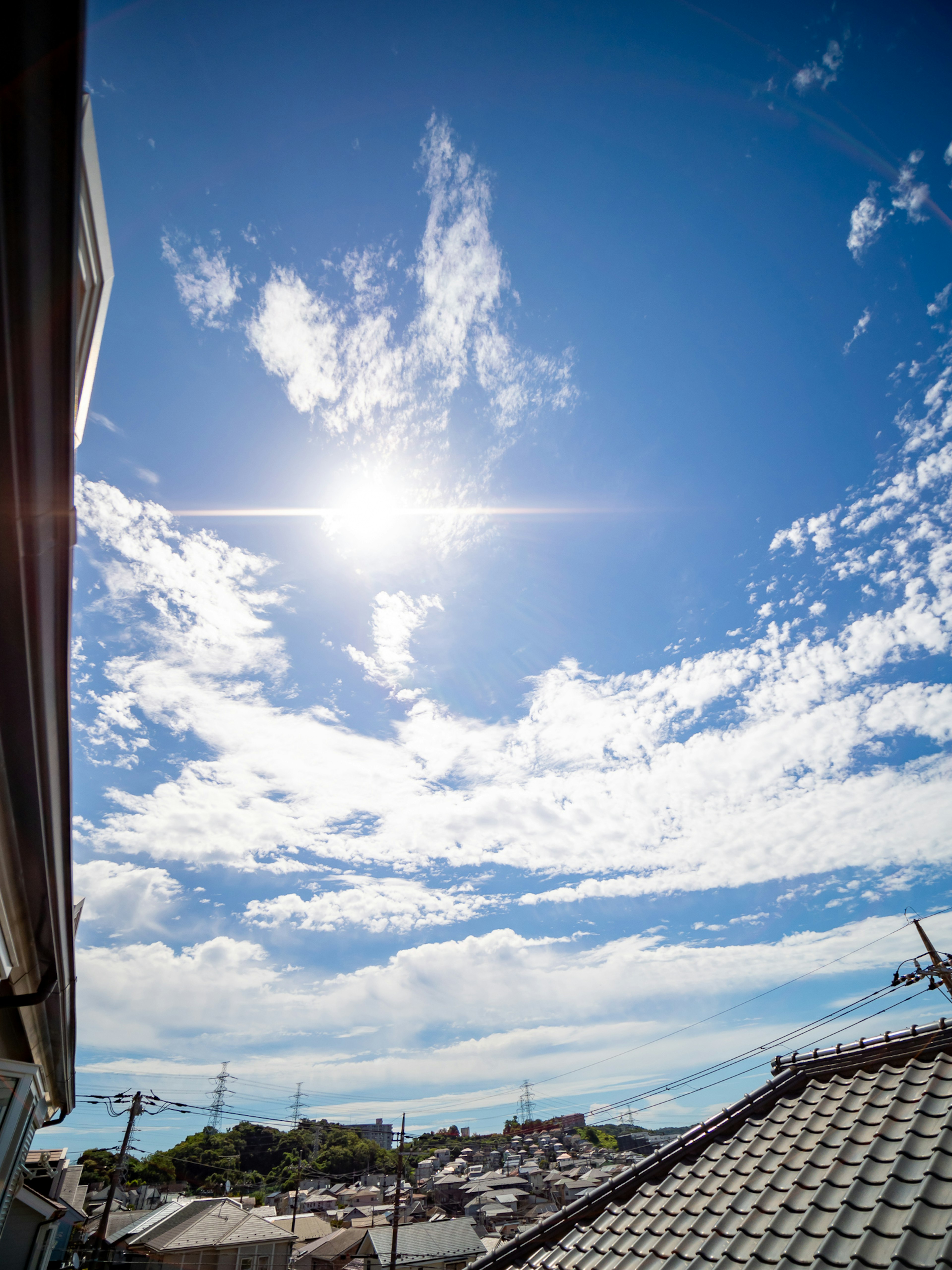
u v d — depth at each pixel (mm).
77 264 2068
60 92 1743
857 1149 4238
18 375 2033
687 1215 4594
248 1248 31172
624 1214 5027
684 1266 4070
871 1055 5059
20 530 2352
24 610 2586
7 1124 5523
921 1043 4871
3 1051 6551
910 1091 4500
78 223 1995
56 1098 9859
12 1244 16922
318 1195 74062
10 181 1792
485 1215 58625
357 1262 39750
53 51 1688
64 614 2822
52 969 5375
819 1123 4746
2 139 1736
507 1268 5262
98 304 2699
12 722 2988
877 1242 3400
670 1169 5258
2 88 1681
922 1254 3172
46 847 3924
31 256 1909
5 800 3439
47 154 1822
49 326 2031
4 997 5211
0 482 2254
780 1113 5129
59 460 2326
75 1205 28156
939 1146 3816
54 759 3369
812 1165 4305
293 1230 33438
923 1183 3594
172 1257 29312
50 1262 24719
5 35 1637
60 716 3207
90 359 2730
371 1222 55562
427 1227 41281
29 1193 17234
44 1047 7188
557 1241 5203
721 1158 5008
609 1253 4668
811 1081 5320
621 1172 5438
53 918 4723
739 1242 4004
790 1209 4031
